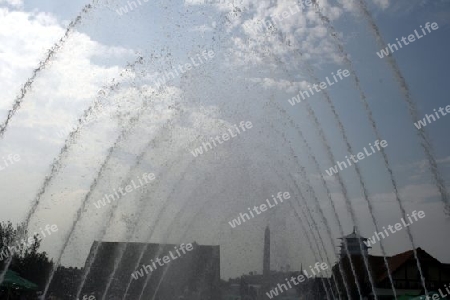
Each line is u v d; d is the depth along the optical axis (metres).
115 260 53.59
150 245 55.81
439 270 46.22
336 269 53.06
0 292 30.09
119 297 51.75
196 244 61.34
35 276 51.53
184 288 58.69
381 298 46.66
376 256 53.91
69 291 50.75
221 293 62.22
